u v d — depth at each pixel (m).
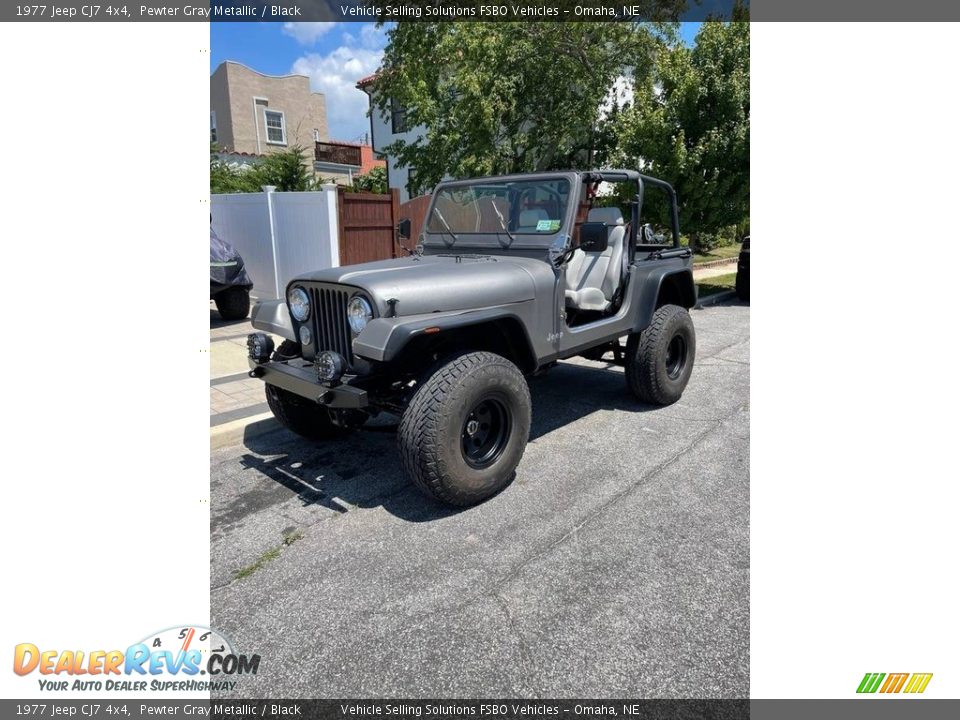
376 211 8.45
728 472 3.48
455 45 10.11
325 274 3.18
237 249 9.48
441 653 2.09
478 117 10.08
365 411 3.15
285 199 8.36
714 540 2.76
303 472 3.56
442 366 2.91
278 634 2.19
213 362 5.75
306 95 20.55
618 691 1.92
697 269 14.76
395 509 3.10
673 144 9.40
